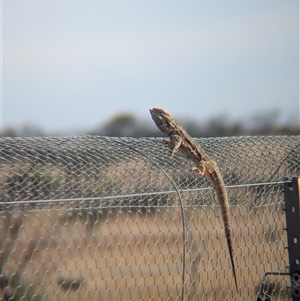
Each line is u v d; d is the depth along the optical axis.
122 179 19.52
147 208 20.45
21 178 17.61
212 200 22.70
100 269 20.25
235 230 23.00
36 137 20.38
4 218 18.89
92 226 20.06
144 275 20.94
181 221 21.39
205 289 21.77
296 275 21.81
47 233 19.44
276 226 23.55
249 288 23.23
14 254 19.09
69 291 19.72
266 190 23.81
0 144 19.27
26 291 19.11
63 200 16.62
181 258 21.69
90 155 19.64
